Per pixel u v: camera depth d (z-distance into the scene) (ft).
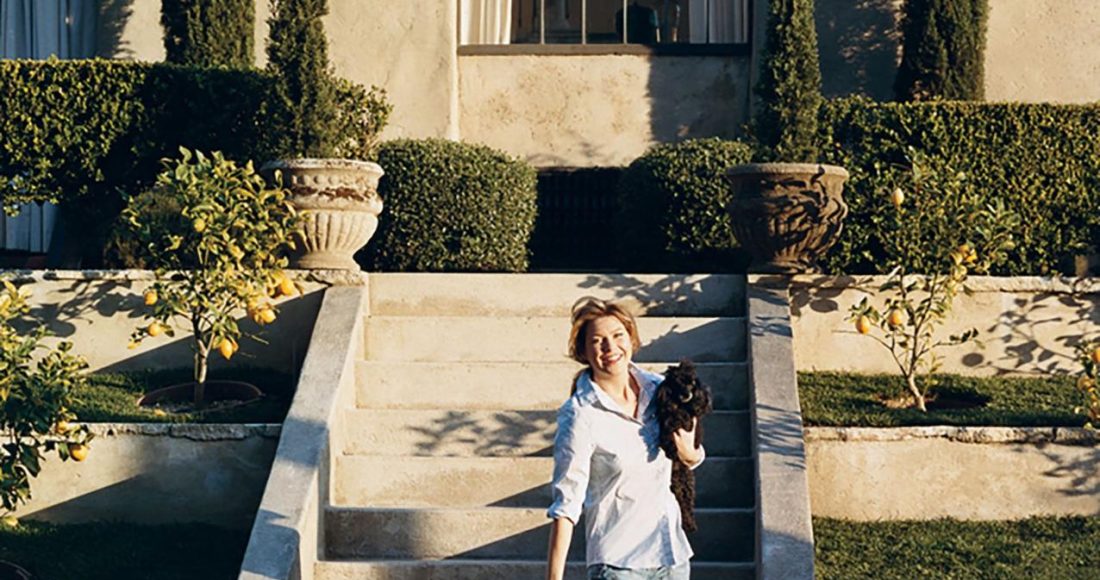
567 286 30.71
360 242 31.09
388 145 35.14
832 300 30.50
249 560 23.16
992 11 39.68
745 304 30.50
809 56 31.81
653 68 40.88
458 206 34.71
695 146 35.01
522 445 27.40
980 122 33.58
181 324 30.99
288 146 33.27
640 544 18.90
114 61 35.60
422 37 40.29
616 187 38.96
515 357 29.71
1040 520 26.35
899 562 24.56
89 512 26.94
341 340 28.66
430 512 25.41
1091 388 26.81
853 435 26.58
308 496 24.47
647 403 19.33
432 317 30.22
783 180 30.19
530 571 24.41
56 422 24.88
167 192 31.50
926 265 29.71
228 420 27.81
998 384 29.91
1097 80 39.58
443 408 28.60
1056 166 33.60
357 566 24.48
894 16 39.81
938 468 26.61
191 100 35.53
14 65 35.35
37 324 30.99
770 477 24.93
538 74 41.04
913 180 30.37
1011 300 30.58
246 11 38.99
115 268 35.78
